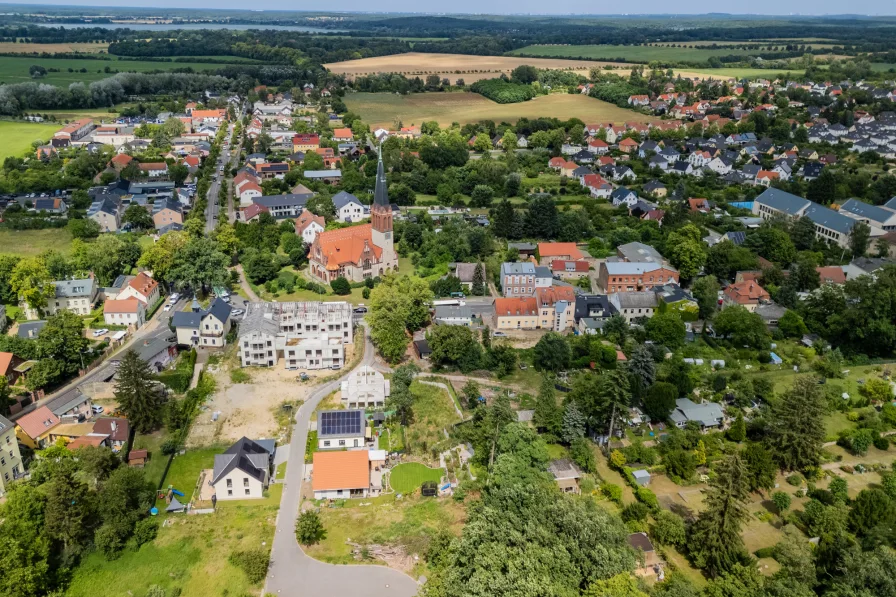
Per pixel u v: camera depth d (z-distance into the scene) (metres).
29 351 164.00
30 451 136.12
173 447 137.50
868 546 111.69
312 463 134.88
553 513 107.56
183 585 106.88
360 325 195.38
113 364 166.38
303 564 111.12
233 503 124.31
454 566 100.31
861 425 152.25
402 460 137.62
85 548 112.06
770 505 128.88
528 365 176.88
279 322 179.88
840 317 186.38
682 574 108.44
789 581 98.62
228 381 165.38
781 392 163.25
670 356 179.75
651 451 138.38
